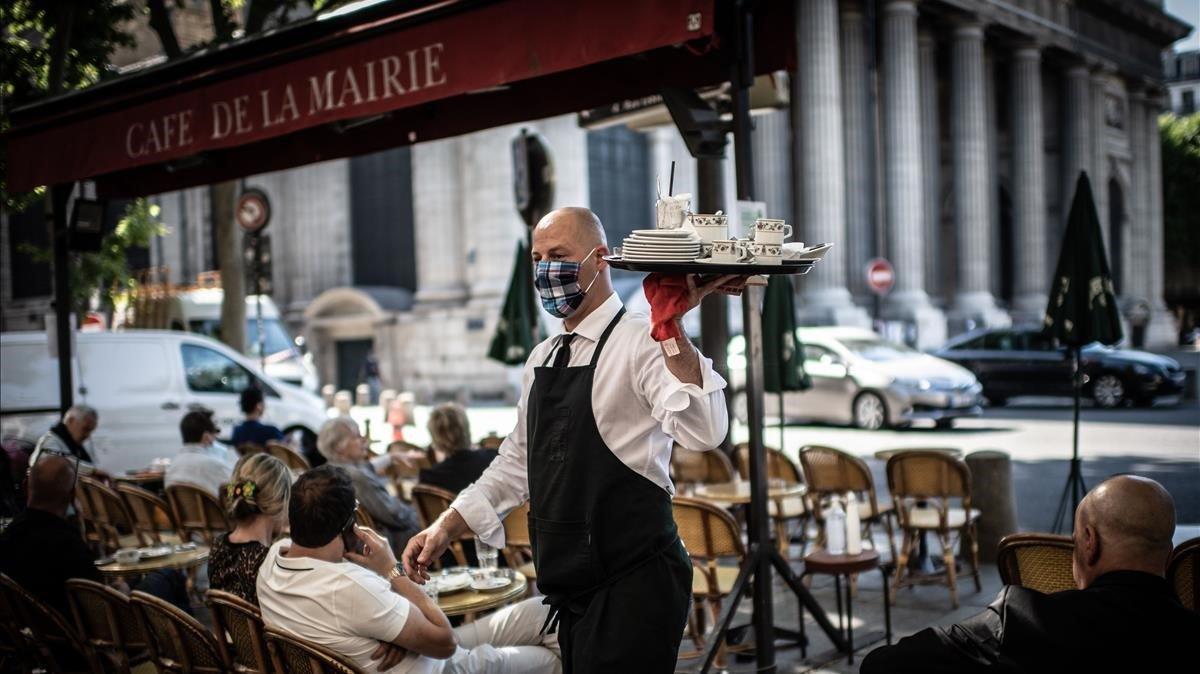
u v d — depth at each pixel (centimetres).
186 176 963
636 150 3747
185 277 4106
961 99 4059
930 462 780
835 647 645
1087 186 885
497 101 773
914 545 857
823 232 3397
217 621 433
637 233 298
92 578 546
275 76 671
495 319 3347
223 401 1520
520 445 366
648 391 311
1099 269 880
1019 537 432
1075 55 4728
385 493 687
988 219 4547
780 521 888
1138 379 2173
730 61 567
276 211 4100
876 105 3909
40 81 1491
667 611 322
